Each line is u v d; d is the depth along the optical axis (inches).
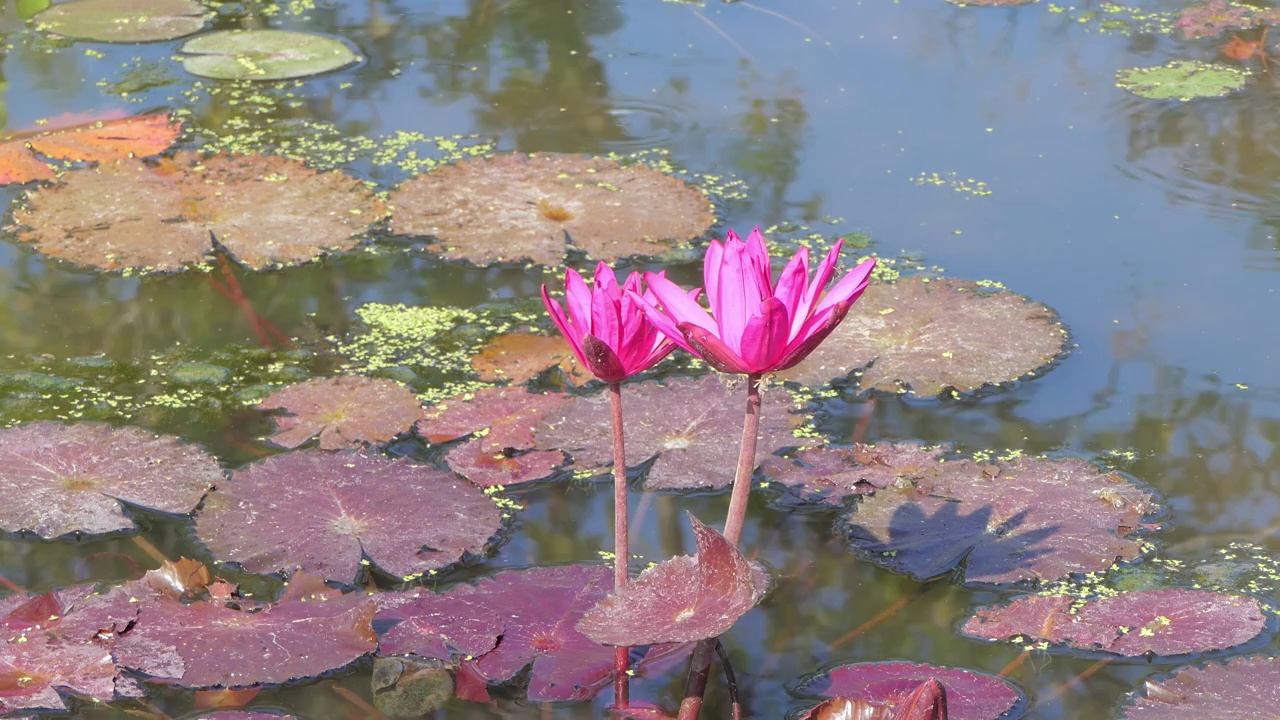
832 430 107.5
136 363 115.7
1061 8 228.1
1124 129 175.9
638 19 220.5
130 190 148.1
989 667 78.3
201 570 83.0
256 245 136.9
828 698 74.9
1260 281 133.4
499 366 116.7
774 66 199.2
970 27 218.2
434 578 85.9
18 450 98.0
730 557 65.4
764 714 73.5
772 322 59.9
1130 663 78.4
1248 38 211.6
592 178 155.5
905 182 158.7
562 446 103.6
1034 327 122.2
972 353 117.9
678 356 120.1
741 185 157.2
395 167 159.2
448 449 102.8
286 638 76.9
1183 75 194.2
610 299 65.1
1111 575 87.7
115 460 97.7
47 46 198.8
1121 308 127.7
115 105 174.7
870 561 89.7
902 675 76.8
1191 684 74.7
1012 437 106.0
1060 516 93.5
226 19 215.2
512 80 191.5
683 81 192.5
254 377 114.3
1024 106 183.8
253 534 88.9
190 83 185.2
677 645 79.9
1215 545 91.2
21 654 74.5
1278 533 92.7
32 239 136.2
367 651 76.3
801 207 151.3
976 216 149.3
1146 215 149.7
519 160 159.9
